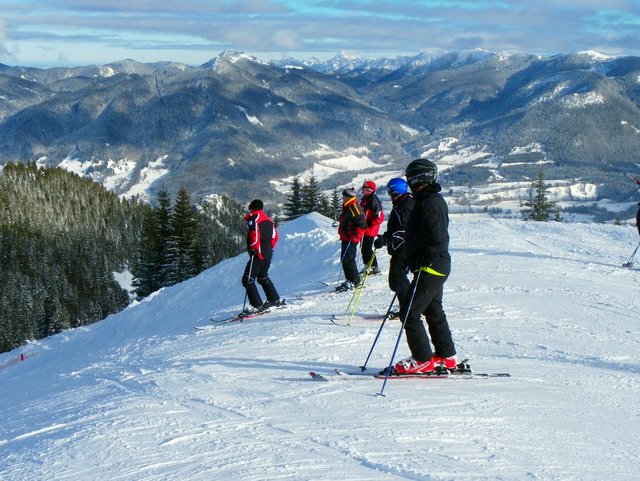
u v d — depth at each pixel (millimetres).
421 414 4605
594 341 7945
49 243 96312
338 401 4988
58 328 74062
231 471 3523
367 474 3457
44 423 5031
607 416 4781
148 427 4461
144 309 16891
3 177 128500
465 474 3465
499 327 8609
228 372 6348
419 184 5410
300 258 18672
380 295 11336
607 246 18125
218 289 17016
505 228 22094
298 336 8195
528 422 4500
